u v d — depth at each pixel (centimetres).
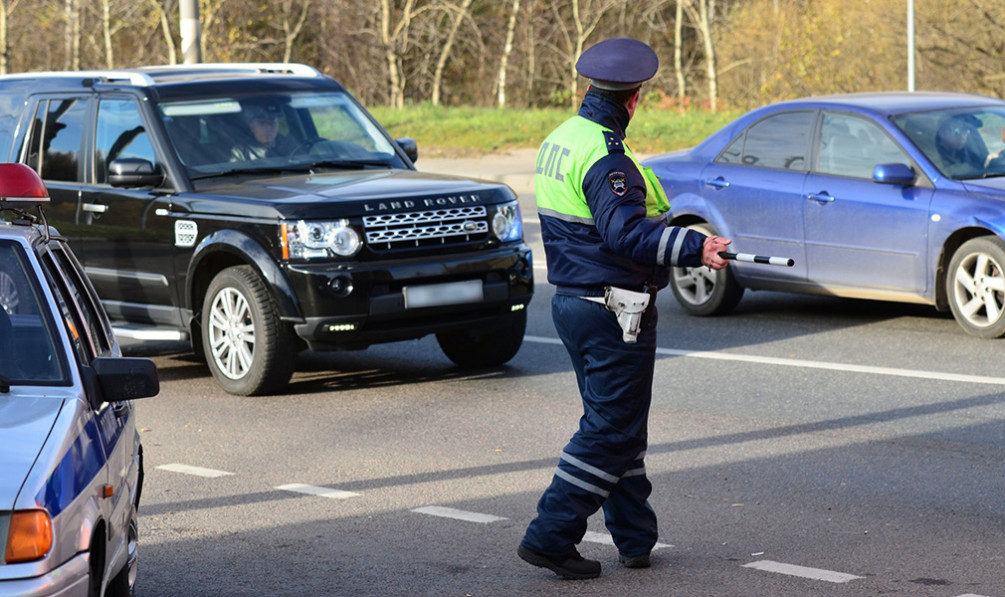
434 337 2623
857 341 2411
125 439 1073
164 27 11725
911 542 1335
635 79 1192
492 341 2266
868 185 2466
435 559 1319
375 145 2409
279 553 1348
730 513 1453
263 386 2100
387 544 1370
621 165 1183
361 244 2048
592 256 1212
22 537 815
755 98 9238
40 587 813
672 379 2158
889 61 7669
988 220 2289
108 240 2300
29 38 12488
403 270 2062
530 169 5756
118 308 2317
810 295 2967
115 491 986
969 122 2506
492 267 2139
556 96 12388
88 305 1179
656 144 6488
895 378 2103
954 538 1345
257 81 2417
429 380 2220
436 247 2108
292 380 2252
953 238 2373
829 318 2659
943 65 7375
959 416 1856
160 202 2216
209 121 2312
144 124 2291
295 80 2459
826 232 2517
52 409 930
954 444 1716
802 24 8338
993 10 7100
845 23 7938
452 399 2067
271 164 2294
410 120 7869
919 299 2420
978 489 1519
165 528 1444
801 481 1571
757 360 2283
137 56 12900
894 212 2417
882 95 2670
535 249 3759
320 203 2050
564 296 1234
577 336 1227
